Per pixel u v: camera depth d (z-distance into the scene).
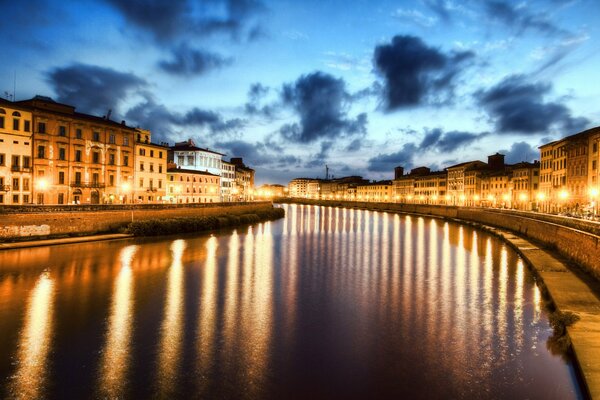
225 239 59.16
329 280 34.12
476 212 98.00
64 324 22.38
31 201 57.22
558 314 22.55
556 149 80.19
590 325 20.36
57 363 17.80
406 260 44.53
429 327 22.88
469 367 17.95
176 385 16.16
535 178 99.19
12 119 55.09
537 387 16.16
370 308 26.36
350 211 160.75
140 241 53.16
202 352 19.20
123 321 23.03
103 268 36.22
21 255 40.44
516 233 66.50
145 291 29.22
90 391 15.57
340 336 21.48
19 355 18.50
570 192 71.81
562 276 31.50
